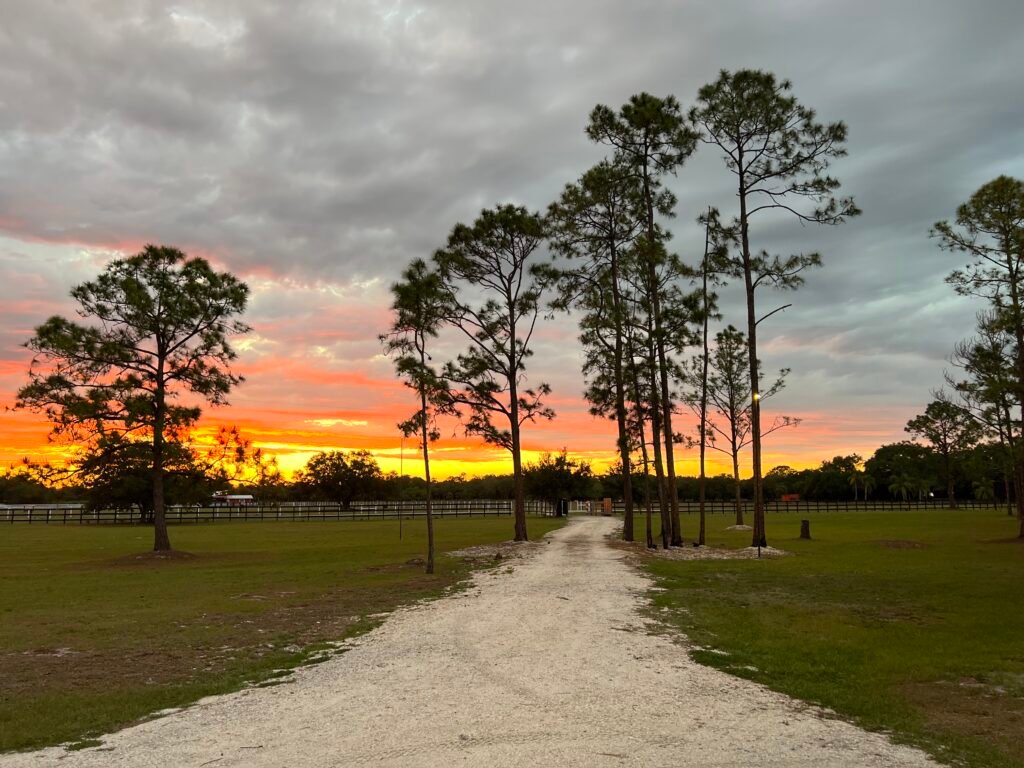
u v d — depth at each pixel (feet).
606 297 102.01
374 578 65.41
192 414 94.02
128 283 89.71
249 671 29.37
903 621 41.93
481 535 130.11
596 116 99.04
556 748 18.92
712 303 105.09
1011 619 42.65
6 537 138.82
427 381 72.02
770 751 19.12
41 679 28.37
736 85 89.71
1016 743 20.80
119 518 237.25
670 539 105.91
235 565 80.79
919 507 281.13
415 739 19.67
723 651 32.99
